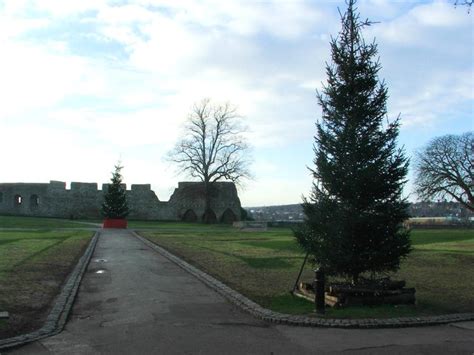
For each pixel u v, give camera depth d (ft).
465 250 82.94
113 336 27.89
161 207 271.49
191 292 42.06
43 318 31.81
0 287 41.24
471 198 203.31
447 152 206.39
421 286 46.47
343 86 39.32
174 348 25.39
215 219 269.03
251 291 42.01
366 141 38.09
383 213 37.58
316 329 29.50
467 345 26.08
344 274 38.52
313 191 39.50
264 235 135.95
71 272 52.70
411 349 25.29
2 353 24.41
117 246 87.86
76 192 259.60
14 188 253.85
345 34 40.14
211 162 246.06
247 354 24.41
